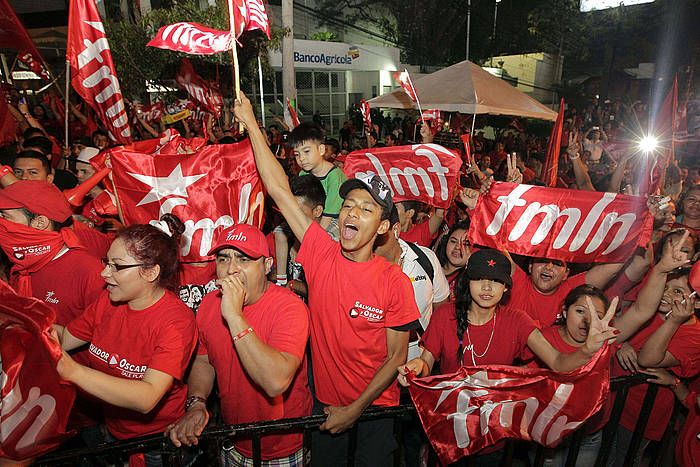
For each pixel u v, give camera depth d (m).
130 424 2.72
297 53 21.17
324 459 2.92
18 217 2.84
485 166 12.16
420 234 4.70
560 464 3.27
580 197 3.52
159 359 2.31
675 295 3.11
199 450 2.96
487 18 33.62
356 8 29.86
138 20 13.28
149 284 2.42
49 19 16.89
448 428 2.63
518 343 2.93
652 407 2.99
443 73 9.43
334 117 26.52
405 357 2.66
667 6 31.03
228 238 2.44
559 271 3.56
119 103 4.39
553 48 36.47
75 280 2.90
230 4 2.96
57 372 1.88
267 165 2.95
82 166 4.63
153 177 3.56
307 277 2.77
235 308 2.21
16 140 6.47
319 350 2.75
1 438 1.95
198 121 11.20
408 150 4.46
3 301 1.78
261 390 2.61
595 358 2.42
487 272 2.82
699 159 12.47
